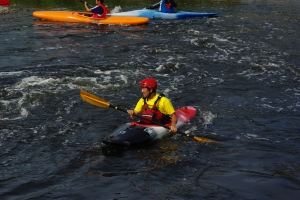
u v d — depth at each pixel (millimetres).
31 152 6297
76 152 6305
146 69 10914
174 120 6730
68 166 5852
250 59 12125
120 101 8641
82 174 5613
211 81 10039
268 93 9289
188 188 5211
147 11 18797
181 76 10406
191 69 10992
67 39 14211
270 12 21578
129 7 22406
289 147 6562
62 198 4992
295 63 11836
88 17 17047
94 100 7035
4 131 7004
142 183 5352
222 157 6172
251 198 4949
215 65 11422
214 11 21594
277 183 5348
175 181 5414
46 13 17531
